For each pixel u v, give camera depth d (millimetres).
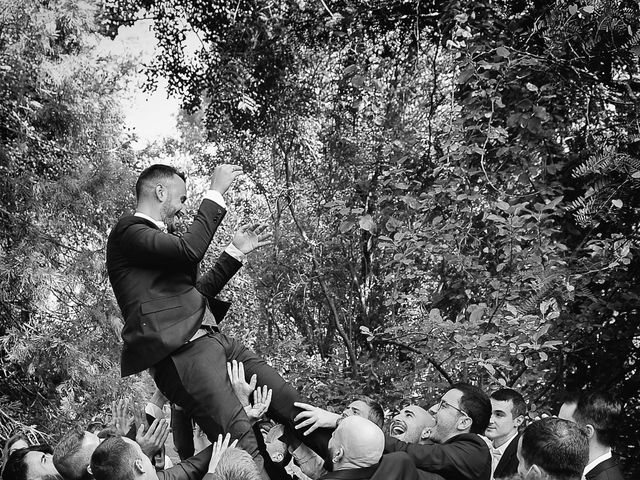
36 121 10734
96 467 3365
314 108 11258
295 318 12156
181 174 3785
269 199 12578
